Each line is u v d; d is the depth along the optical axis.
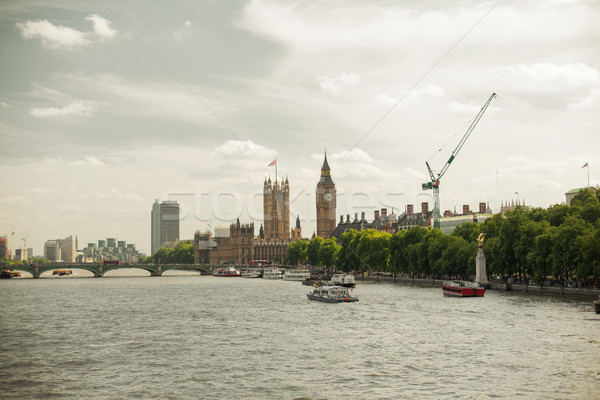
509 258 187.88
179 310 165.12
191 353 99.62
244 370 87.56
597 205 188.00
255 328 126.31
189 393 76.75
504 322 122.12
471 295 177.12
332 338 111.69
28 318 148.25
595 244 149.00
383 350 99.44
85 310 167.50
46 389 79.31
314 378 82.75
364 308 159.75
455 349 98.50
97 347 105.88
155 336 117.12
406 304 165.12
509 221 188.50
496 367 86.31
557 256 162.88
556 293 171.25
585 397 72.62
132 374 86.19
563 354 92.75
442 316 135.50
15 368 90.12
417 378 81.75
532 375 81.81
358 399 73.50
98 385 80.81
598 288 165.62
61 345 108.00
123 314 156.12
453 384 78.62
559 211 195.88
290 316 146.50
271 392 76.69
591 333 108.06
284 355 97.06
